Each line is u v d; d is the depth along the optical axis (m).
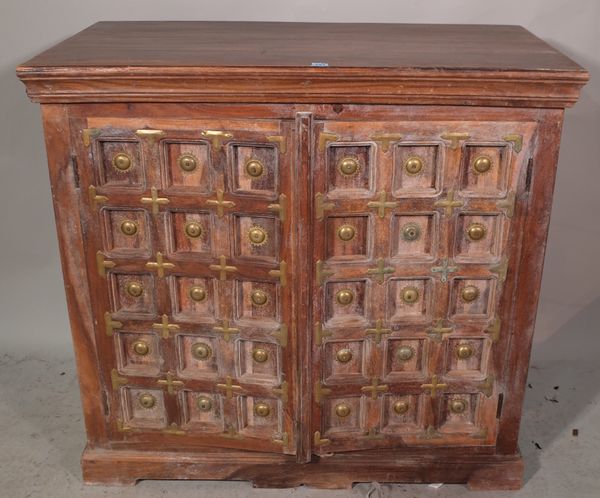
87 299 2.08
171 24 2.36
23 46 2.50
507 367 2.12
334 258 1.98
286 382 2.11
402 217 1.95
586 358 2.89
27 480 2.30
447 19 2.47
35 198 2.70
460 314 2.06
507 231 1.95
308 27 2.33
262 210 1.92
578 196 2.66
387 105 1.82
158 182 1.91
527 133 1.85
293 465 2.24
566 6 2.44
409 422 2.21
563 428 2.54
